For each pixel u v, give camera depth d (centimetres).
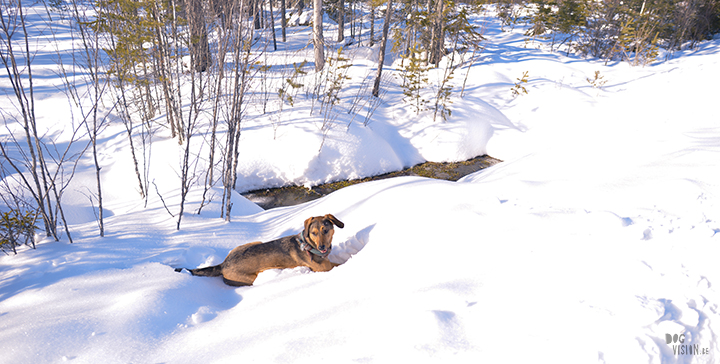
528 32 1970
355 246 388
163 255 378
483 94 1242
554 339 176
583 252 234
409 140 986
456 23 1361
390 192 445
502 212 312
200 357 212
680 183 296
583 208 300
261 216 536
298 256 343
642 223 251
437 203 377
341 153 852
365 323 207
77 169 725
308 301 255
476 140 1004
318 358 186
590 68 1524
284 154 825
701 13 1836
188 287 308
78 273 325
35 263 347
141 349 227
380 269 279
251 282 341
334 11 2322
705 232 229
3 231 371
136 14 749
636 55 1550
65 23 1694
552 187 349
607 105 1125
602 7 1700
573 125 1034
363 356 182
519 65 1517
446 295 217
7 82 1078
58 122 898
